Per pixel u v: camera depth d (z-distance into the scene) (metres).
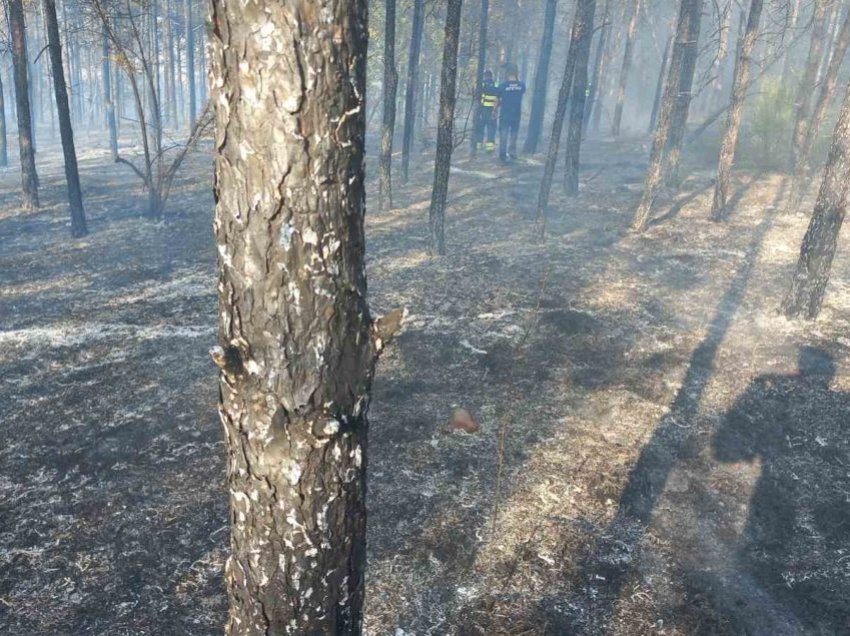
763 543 4.87
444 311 8.85
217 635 3.94
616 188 16.23
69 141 12.27
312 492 1.75
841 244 11.47
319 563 1.83
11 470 5.56
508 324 8.41
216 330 8.38
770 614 4.21
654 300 9.27
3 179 19.84
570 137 15.05
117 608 4.14
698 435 6.17
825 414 6.50
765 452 5.97
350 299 1.70
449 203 14.84
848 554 4.76
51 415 6.44
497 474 5.52
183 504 5.13
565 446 5.94
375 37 22.84
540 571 4.51
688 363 7.51
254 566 1.84
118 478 5.46
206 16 1.51
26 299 9.50
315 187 1.57
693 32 15.20
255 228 1.58
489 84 20.47
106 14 13.50
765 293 9.52
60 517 4.98
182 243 12.14
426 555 4.62
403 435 6.05
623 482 5.47
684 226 12.82
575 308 8.93
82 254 11.59
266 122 1.51
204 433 6.11
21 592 4.27
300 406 1.68
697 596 4.34
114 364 7.49
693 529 4.98
